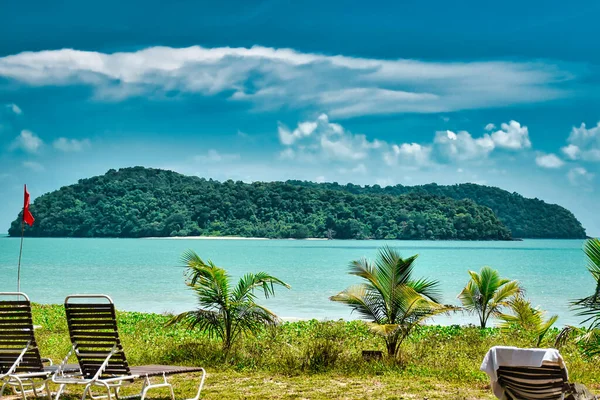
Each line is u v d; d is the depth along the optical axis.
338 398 9.23
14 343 8.92
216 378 10.91
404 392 9.66
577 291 37.47
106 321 8.38
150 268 60.94
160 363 12.27
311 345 14.05
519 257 92.38
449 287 40.41
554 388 7.00
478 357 12.98
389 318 12.46
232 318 13.08
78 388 10.04
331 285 41.91
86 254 93.75
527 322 15.48
